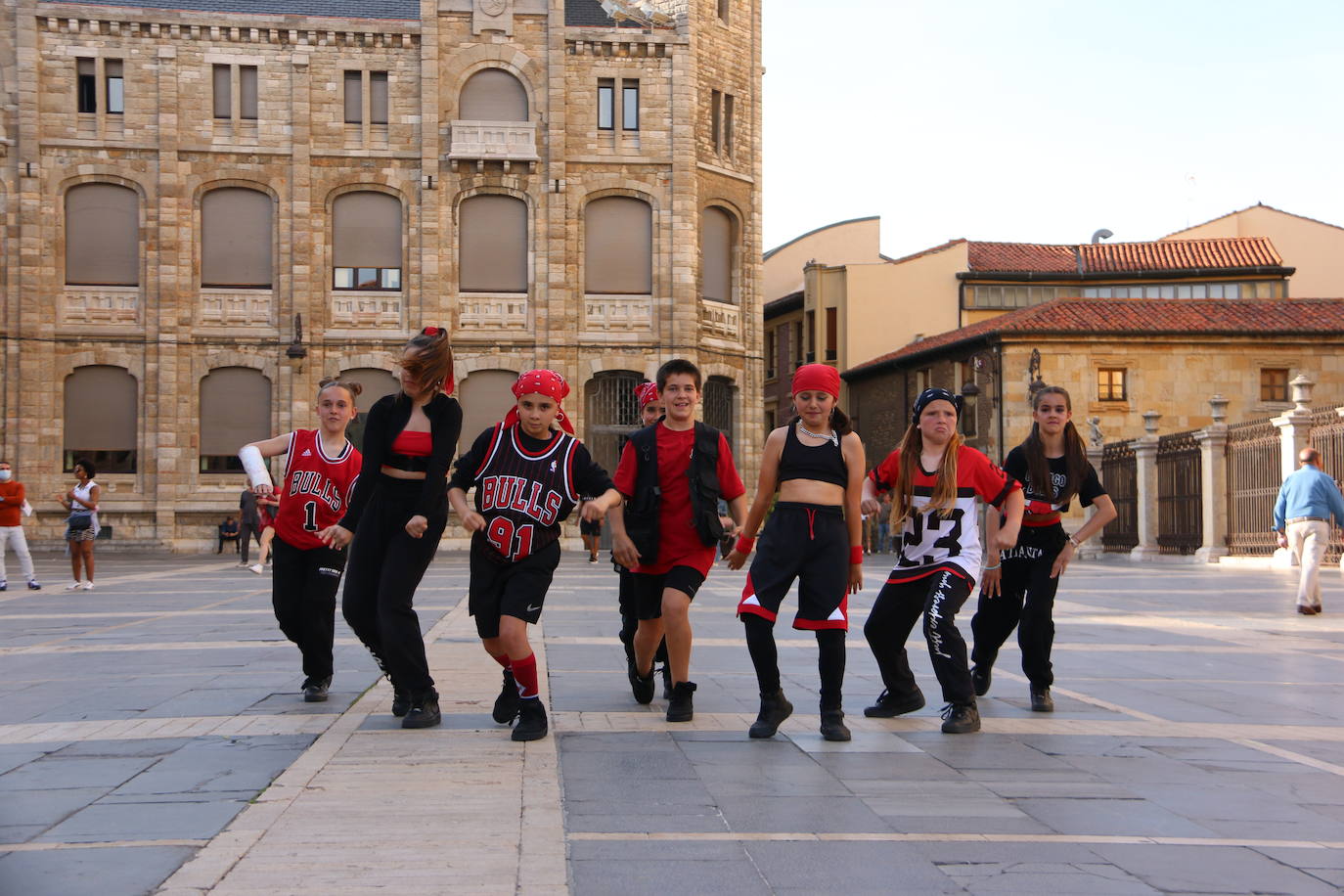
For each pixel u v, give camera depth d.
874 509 7.36
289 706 7.88
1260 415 43.03
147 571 27.11
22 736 6.77
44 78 37.97
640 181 39.88
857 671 9.85
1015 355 43.00
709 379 40.75
